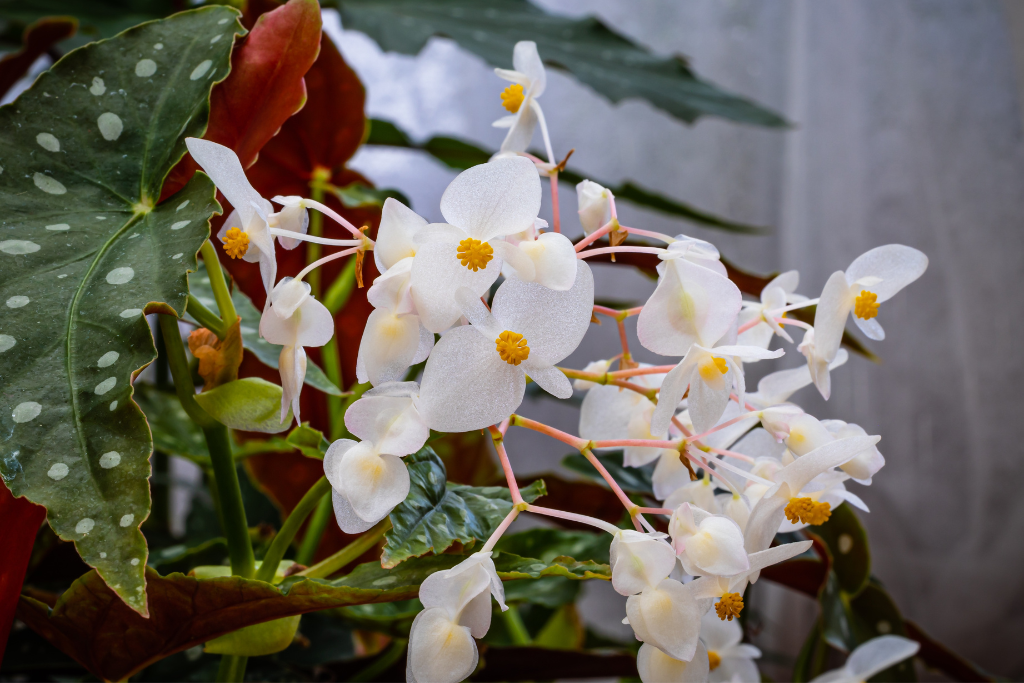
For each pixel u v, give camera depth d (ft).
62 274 0.77
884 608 1.35
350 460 0.73
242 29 0.94
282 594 0.82
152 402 1.69
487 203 0.73
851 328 2.64
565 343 0.74
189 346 0.90
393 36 2.01
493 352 0.73
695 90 2.11
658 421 0.75
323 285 1.51
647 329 0.76
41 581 1.21
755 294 1.18
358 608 1.16
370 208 1.37
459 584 0.72
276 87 0.94
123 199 0.86
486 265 0.71
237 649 0.90
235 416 0.86
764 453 0.91
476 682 1.28
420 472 0.86
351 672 1.22
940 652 1.40
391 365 0.75
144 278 0.76
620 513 1.39
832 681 1.10
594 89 2.02
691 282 0.76
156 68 0.93
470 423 0.73
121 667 0.91
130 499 0.68
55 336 0.73
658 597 0.73
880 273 0.84
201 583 0.81
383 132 2.06
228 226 0.82
